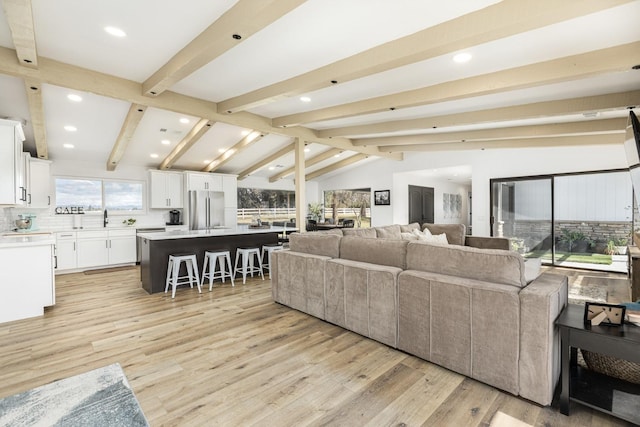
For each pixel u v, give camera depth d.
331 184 10.71
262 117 5.28
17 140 3.68
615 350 1.65
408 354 2.58
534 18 2.01
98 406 0.96
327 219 11.03
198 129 5.35
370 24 2.45
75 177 6.49
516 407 1.91
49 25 2.58
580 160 6.11
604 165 5.87
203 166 7.79
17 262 3.39
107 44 2.88
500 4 2.14
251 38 2.69
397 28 2.50
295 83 3.53
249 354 2.59
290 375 2.28
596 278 5.30
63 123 4.80
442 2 2.16
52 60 3.21
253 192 9.58
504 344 2.02
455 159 7.81
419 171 8.66
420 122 5.06
